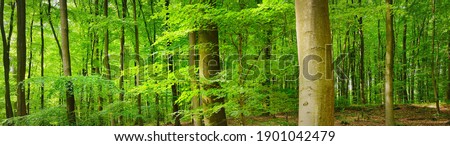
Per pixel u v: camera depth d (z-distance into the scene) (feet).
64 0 36.68
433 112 46.11
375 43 77.97
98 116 37.78
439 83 59.57
